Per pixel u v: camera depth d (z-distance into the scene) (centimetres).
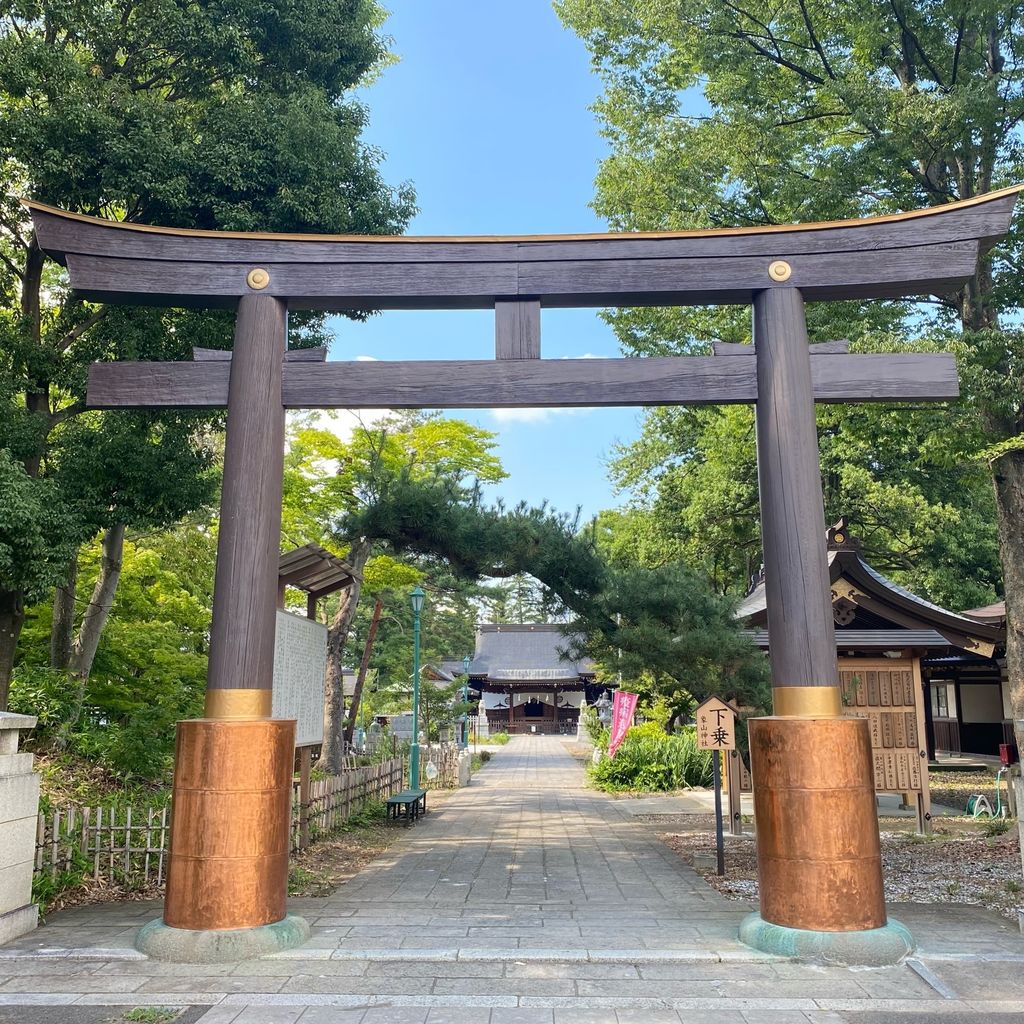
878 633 1251
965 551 2631
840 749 627
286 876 655
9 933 640
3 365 1065
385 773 1608
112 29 1175
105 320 1138
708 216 1473
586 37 1669
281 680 973
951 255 725
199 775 630
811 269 734
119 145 1078
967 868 956
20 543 931
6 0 1110
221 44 1212
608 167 1672
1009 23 1253
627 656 1042
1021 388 1130
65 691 1157
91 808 858
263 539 694
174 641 1393
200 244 748
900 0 1295
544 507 1130
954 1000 513
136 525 1171
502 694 5691
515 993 526
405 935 660
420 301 761
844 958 582
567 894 831
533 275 752
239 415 715
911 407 1255
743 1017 486
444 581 2012
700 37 1470
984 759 2558
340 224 1214
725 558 3038
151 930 613
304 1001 511
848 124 1491
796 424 700
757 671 1037
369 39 1376
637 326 1769
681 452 3103
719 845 938
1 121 1048
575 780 2278
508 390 734
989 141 1227
